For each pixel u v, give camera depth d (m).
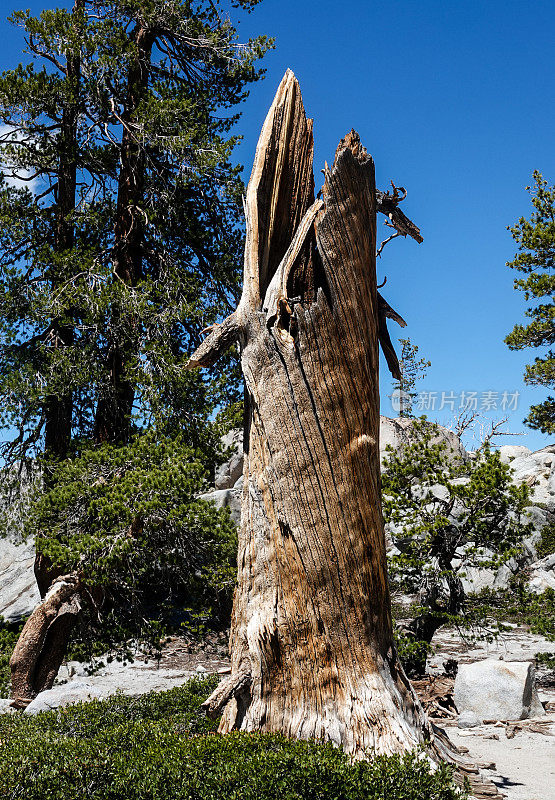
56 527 13.68
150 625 13.78
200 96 18.03
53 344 16.31
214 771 5.55
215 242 17.77
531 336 21.44
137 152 16.88
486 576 22.78
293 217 7.66
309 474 6.71
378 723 6.22
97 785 5.86
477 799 6.63
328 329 6.83
